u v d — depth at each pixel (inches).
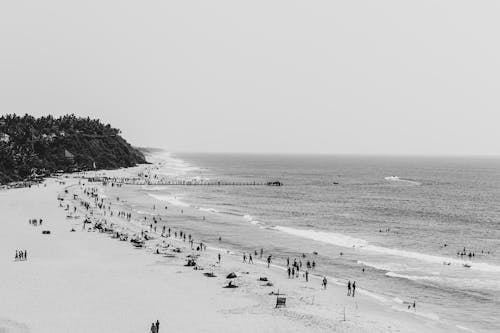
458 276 2625.5
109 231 3553.2
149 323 1701.5
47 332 1547.7
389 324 1800.0
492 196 7623.0
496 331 1798.7
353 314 1911.9
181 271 2502.5
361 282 2485.2
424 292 2316.7
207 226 4170.8
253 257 3034.0
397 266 2851.9
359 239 3769.7
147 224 4126.5
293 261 2952.8
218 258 2883.9
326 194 7564.0
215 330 1653.5
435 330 1765.5
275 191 7844.5
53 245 3009.4
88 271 2410.2
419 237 3964.1
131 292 2085.4
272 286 2288.4
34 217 4116.6
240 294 2126.0
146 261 2696.9
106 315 1760.6
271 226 4301.2
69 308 1818.4
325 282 2346.2
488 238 3966.5
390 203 6476.4
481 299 2207.2
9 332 1524.4
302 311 1907.0
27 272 2326.5
